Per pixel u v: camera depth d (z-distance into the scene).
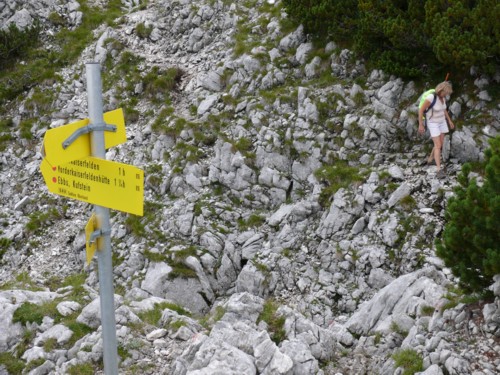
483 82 14.45
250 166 16.08
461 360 7.42
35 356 9.09
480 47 13.94
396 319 9.23
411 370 7.78
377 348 8.95
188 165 16.67
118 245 15.51
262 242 14.61
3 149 20.16
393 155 14.81
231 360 7.68
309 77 17.56
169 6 23.05
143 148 18.02
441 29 14.34
